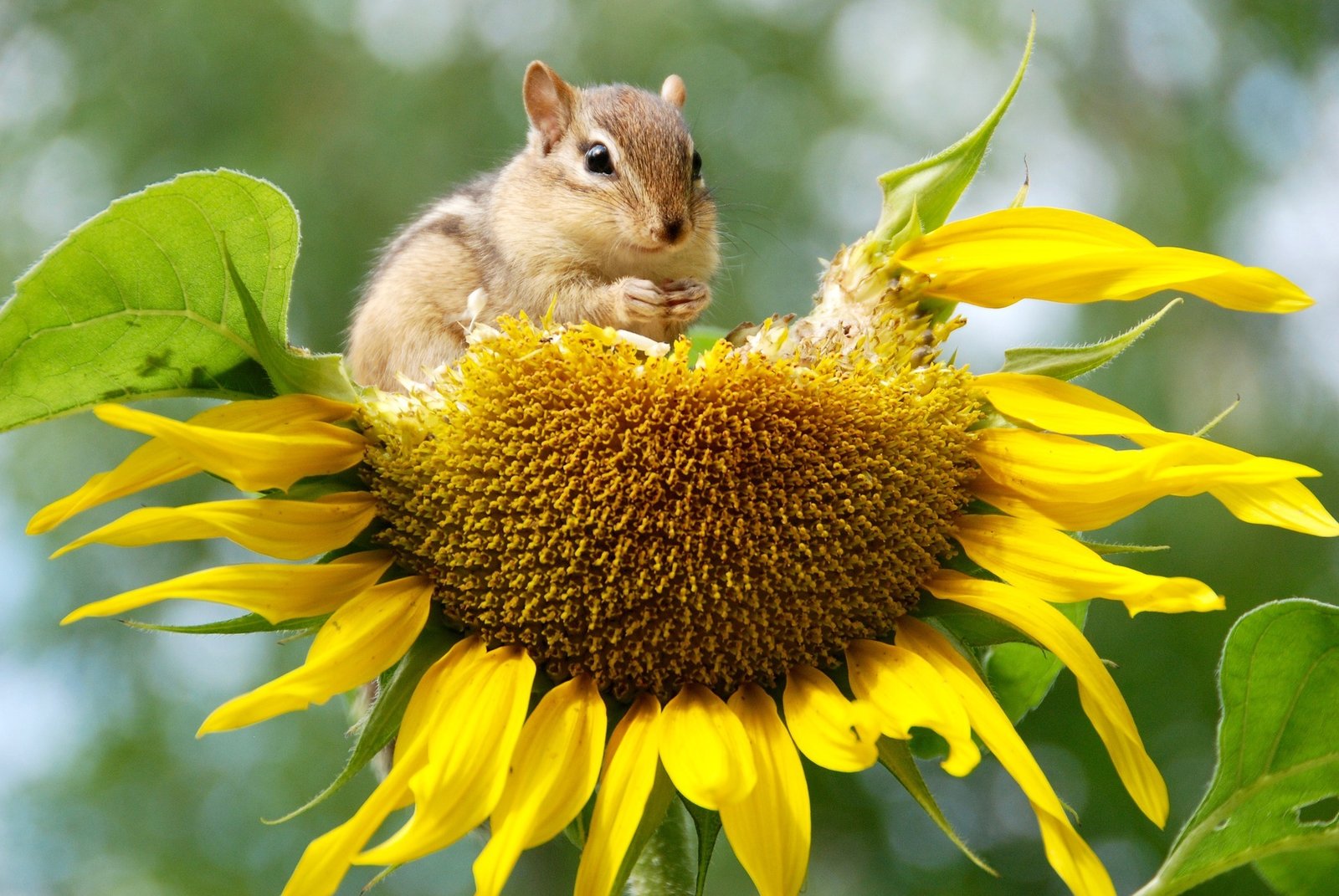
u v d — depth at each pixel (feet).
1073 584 3.01
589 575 2.99
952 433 3.05
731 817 2.93
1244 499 3.04
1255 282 3.04
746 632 3.00
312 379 3.03
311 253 7.32
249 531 2.97
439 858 6.62
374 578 3.01
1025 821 5.98
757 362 3.01
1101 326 7.04
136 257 2.98
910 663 2.98
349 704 3.50
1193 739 5.81
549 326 3.04
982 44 8.30
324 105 7.63
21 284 2.95
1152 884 3.13
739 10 8.36
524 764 2.94
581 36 8.04
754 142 7.98
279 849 6.63
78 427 7.48
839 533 3.01
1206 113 7.94
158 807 6.81
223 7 7.68
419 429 3.01
